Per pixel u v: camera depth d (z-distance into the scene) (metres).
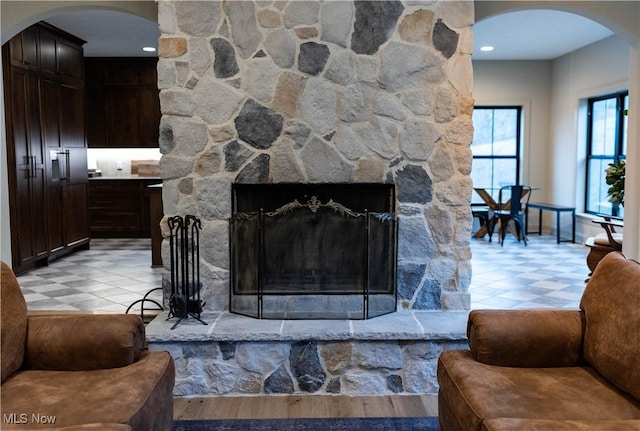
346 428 2.75
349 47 3.45
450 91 3.47
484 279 5.43
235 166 3.49
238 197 3.53
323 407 3.00
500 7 4.33
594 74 7.22
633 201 4.59
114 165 8.55
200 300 3.41
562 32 6.62
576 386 2.08
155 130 8.16
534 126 8.55
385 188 3.52
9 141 5.44
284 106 3.47
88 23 6.10
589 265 5.13
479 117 8.70
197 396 3.15
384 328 3.17
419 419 2.85
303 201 3.51
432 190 3.52
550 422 1.77
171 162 3.48
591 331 2.25
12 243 5.49
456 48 3.45
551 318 2.35
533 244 7.64
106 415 1.85
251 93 3.46
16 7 4.14
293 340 3.11
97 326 2.28
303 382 3.16
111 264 6.12
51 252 6.16
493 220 7.91
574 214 7.73
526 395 2.00
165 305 3.58
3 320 2.17
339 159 3.49
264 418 2.86
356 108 3.47
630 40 4.48
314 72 3.46
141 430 1.89
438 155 3.50
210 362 3.15
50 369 2.24
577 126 7.71
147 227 8.16
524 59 8.39
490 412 1.88
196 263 3.53
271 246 3.47
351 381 3.16
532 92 8.51
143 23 6.12
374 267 3.51
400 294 3.56
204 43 3.42
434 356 3.17
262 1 3.41
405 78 3.46
